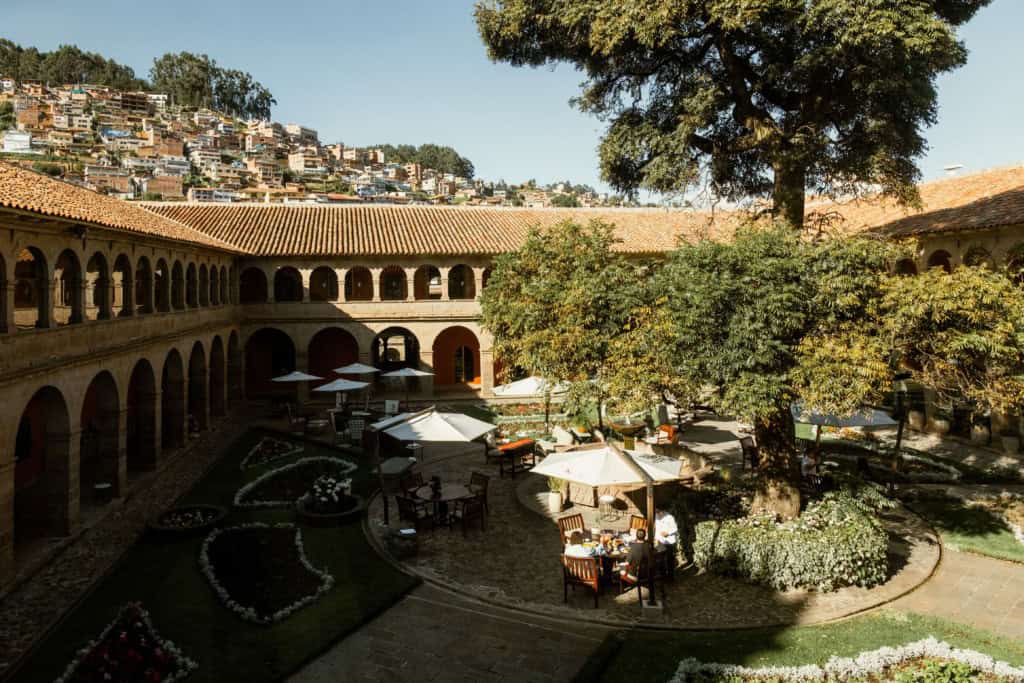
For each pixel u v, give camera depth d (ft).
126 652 38.73
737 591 46.32
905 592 46.26
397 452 84.53
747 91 60.03
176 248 86.38
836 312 45.24
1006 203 83.05
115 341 67.00
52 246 56.54
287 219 131.75
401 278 138.82
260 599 45.78
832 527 49.06
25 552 53.11
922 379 48.52
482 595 46.32
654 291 51.93
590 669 36.40
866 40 48.52
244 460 82.38
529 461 78.69
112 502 65.87
